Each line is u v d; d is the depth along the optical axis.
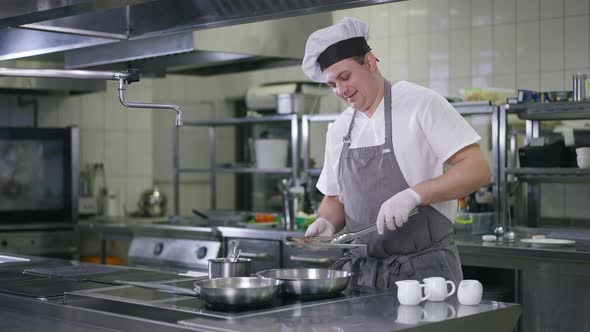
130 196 6.66
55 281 2.64
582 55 5.11
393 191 2.68
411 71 5.96
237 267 2.37
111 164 6.55
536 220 4.70
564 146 4.27
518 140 5.12
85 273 2.80
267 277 2.30
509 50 5.44
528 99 4.29
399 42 6.03
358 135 2.77
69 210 5.74
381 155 2.68
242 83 7.26
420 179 2.66
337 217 2.92
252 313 1.97
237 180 7.41
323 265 4.32
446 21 5.77
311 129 5.68
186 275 2.72
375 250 2.72
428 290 2.16
